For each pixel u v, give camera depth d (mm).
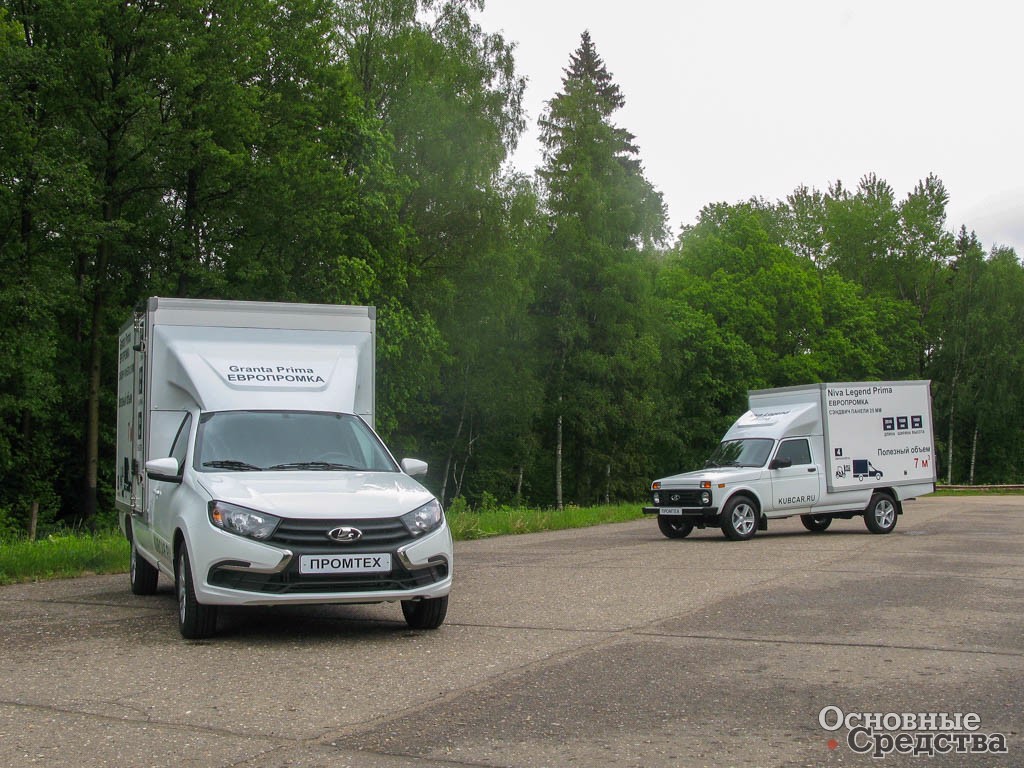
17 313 27781
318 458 9047
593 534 21484
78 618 9273
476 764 4629
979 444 75125
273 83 33094
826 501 19969
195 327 10062
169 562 8891
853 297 66312
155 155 30719
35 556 13445
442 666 6859
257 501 7750
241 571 7527
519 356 48344
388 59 40500
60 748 4953
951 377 72312
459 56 42125
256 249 33219
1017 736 5031
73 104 29484
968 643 7492
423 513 8055
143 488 10148
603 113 52969
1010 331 71312
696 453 59531
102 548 14609
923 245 75312
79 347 33719
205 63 30172
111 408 34906
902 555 15109
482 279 42719
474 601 10133
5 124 27391
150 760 4730
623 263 50531
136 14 29391
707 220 67500
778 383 61875
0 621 9133
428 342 36906
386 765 4621
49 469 33594
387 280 36469
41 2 28578
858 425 20375
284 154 31672
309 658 7191
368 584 7676
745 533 18984
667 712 5543
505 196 42812
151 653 7449
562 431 52844
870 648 7312
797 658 6969
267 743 5004
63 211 28484
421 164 41438
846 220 76500
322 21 33750
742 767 4566
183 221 32406
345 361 10188
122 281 32875
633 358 50938
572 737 5062
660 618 8836
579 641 7715
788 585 11203
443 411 49031
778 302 62562
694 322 57625
